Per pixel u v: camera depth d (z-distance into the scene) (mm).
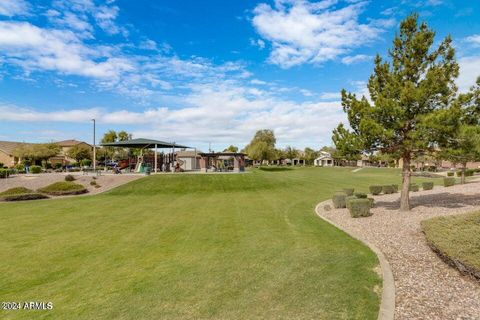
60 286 6020
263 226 11070
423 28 11742
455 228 6879
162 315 4750
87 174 31750
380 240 8625
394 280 5809
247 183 26594
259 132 77062
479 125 10523
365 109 11758
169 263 7207
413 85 10922
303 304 4945
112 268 6965
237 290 5570
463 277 5801
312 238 9172
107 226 11664
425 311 4633
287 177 34562
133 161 42781
